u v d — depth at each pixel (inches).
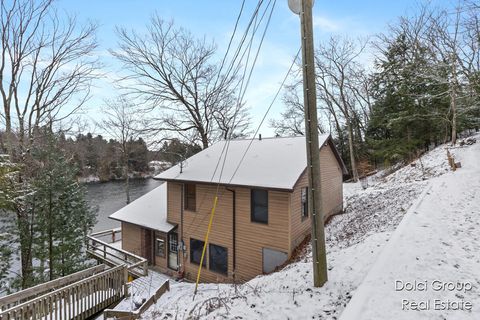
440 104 877.2
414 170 730.8
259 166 487.2
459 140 877.8
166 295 344.8
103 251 562.6
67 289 311.1
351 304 149.6
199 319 198.7
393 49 986.7
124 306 330.0
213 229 505.0
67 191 475.8
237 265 475.5
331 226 507.2
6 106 532.7
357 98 1311.5
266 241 445.1
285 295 192.4
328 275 204.8
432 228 255.1
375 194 606.5
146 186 1828.2
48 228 448.1
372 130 1151.0
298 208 455.5
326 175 577.3
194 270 530.3
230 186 464.8
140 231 611.5
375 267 190.5
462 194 368.2
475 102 815.1
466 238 226.4
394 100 977.5
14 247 464.1
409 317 135.7
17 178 491.5
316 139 183.5
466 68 785.6
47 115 608.1
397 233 249.8
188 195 547.2
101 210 1223.5
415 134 938.7
